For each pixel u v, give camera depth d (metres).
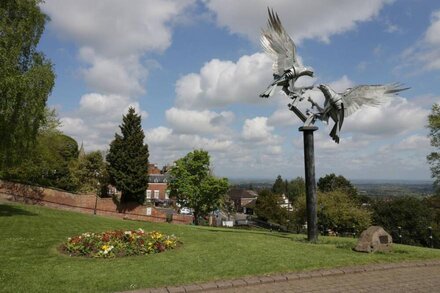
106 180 47.00
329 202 43.06
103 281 8.30
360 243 12.43
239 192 121.19
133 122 45.41
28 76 20.77
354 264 10.33
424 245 47.38
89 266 9.72
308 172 15.26
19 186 35.72
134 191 43.62
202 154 48.72
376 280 9.00
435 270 10.16
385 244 12.48
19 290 7.57
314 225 15.01
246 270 9.40
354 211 42.75
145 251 11.61
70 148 47.69
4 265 9.61
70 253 11.46
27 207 30.48
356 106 15.31
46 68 21.77
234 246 12.90
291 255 11.32
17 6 21.41
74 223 20.77
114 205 42.06
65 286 7.91
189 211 68.75
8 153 21.86
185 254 11.43
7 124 20.59
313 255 11.41
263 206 68.94
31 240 13.60
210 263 10.16
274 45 15.63
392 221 48.16
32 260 10.34
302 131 15.54
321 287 8.34
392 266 10.29
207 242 13.95
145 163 44.94
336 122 15.59
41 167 39.06
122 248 11.66
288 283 8.62
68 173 45.25
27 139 21.75
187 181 48.41
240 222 70.31
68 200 38.69
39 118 22.00
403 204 48.53
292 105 15.50
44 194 37.09
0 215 22.73
